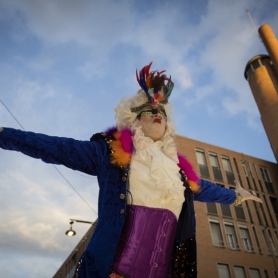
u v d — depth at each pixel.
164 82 2.69
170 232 2.10
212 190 2.63
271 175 26.53
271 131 27.58
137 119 2.47
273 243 22.17
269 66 30.81
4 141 1.80
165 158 2.31
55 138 1.97
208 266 18.80
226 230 21.00
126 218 1.99
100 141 2.19
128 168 2.11
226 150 25.73
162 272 2.01
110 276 1.83
